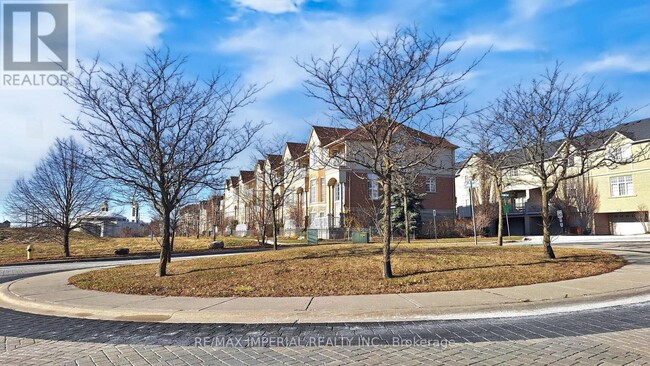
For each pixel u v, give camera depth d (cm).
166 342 635
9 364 534
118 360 546
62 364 532
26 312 906
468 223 3922
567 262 1310
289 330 694
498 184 2072
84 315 852
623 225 4056
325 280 1069
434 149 1238
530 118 1400
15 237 3875
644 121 4062
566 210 4359
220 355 564
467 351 555
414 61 1104
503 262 1300
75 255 2683
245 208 6003
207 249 3064
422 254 1475
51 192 2606
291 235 4603
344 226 3975
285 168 3594
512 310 805
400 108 1071
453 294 905
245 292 984
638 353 530
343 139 1352
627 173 3959
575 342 585
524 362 506
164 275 1257
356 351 568
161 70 1386
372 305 823
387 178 1117
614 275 1121
